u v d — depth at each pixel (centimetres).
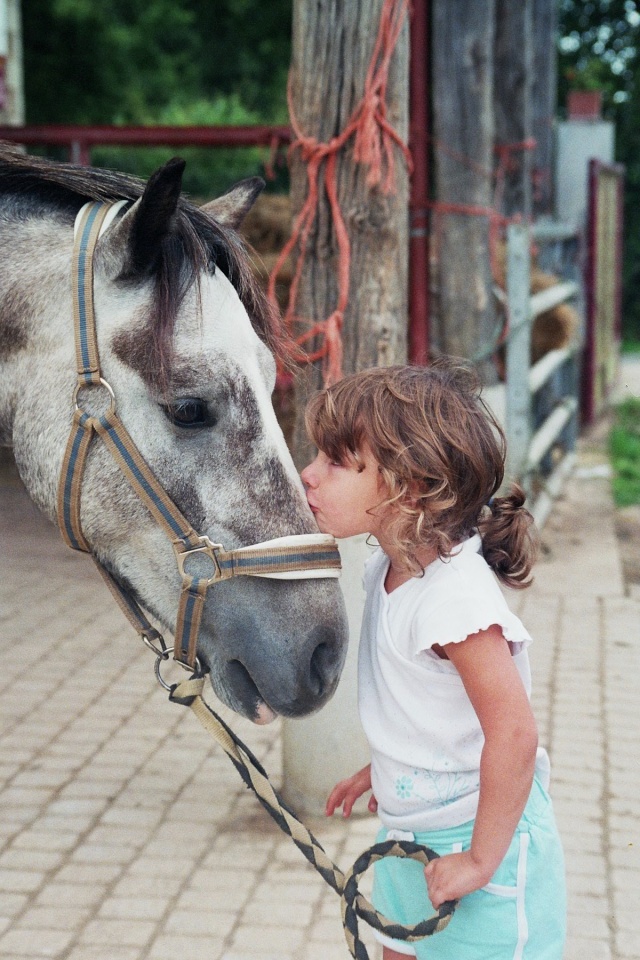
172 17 1530
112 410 162
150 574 169
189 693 160
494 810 134
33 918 225
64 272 169
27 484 177
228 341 160
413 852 142
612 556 520
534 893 146
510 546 149
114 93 1438
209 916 226
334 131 244
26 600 460
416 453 138
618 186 1016
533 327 623
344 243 245
